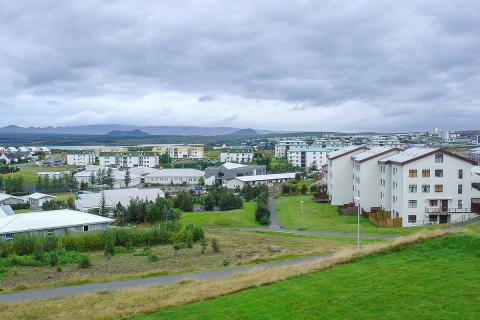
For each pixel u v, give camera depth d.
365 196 87.25
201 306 26.33
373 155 86.56
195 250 55.69
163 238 62.34
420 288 25.05
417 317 21.50
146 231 63.31
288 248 52.88
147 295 30.56
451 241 32.00
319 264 32.12
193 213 96.62
